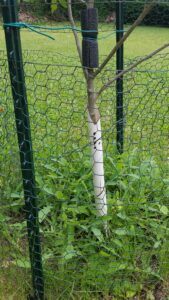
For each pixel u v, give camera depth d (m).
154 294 2.51
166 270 2.57
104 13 4.68
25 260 2.55
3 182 3.07
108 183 2.95
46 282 2.46
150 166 3.07
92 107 2.42
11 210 2.99
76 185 2.88
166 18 11.62
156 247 2.59
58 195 2.76
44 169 3.13
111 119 3.99
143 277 2.53
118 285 2.49
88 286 2.48
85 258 2.53
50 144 3.51
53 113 4.23
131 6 5.02
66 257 2.48
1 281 2.54
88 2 2.11
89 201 2.79
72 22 2.28
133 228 2.62
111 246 2.60
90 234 2.65
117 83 3.30
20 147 2.14
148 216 2.79
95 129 2.48
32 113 4.18
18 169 3.08
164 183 2.96
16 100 2.05
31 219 2.27
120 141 3.42
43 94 4.57
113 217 2.73
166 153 3.57
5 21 1.92
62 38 10.47
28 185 2.21
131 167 3.02
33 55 6.27
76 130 3.91
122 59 3.22
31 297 2.47
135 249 2.59
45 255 2.50
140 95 4.13
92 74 2.30
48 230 2.71
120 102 3.37
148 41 11.96
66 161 3.13
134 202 2.82
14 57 1.97
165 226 2.73
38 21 3.20
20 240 2.77
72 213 2.77
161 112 3.95
